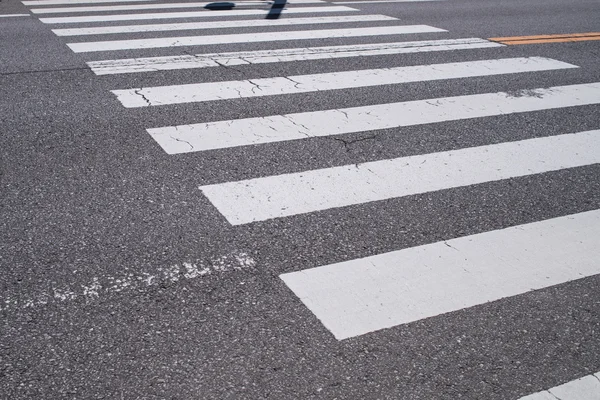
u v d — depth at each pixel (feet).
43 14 32.99
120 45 26.17
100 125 17.80
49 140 16.72
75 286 10.89
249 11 34.45
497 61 25.61
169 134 17.33
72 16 32.42
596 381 9.20
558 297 11.07
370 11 35.42
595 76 24.17
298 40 27.68
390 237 12.79
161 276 11.24
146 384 8.85
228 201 13.92
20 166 15.24
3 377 8.89
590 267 11.98
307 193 14.40
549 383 9.14
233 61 24.14
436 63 24.95
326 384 8.96
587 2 41.19
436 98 20.93
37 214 13.15
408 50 26.71
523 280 11.51
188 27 29.86
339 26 30.99
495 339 10.00
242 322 10.14
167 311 10.35
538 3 40.09
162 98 20.01
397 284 11.26
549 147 17.52
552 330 10.25
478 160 16.52
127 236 12.44
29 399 8.54
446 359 9.53
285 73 22.89
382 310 10.55
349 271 11.60
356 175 15.38
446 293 11.05
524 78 23.53
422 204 14.16
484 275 11.61
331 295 10.89
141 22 30.86
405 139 17.58
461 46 27.73
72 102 19.51
